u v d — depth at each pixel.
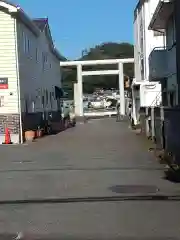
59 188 12.24
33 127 32.19
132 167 15.80
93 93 101.62
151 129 25.11
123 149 22.00
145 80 38.09
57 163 17.39
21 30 29.84
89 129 42.12
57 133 36.66
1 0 27.53
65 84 82.81
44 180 13.63
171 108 15.50
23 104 29.59
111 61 64.69
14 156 20.12
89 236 7.66
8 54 28.22
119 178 13.63
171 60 24.39
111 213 9.26
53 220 8.83
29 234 7.89
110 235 7.68
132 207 9.77
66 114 51.91
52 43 45.28
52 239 7.56
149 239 7.41
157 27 28.42
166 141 16.84
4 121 28.05
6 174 14.95
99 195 11.15
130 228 8.10
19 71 28.64
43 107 39.31
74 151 21.83
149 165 16.16
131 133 34.28
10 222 8.76
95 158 18.72
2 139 27.83
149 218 8.79
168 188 11.86
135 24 47.69
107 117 73.94
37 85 36.44
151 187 12.04
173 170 14.34
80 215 9.16
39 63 37.78
